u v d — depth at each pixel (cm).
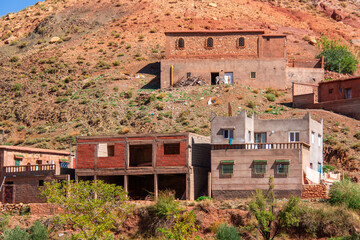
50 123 11044
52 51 15375
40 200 6844
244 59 11025
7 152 7281
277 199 6022
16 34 18300
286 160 6138
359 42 17100
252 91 10631
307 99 9919
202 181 6819
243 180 6259
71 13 18912
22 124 11262
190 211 5697
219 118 6606
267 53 11362
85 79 12912
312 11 19638
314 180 6272
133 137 6731
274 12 18475
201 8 17550
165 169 6556
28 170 7106
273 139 6862
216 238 5284
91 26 17538
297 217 5388
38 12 19475
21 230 5812
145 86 12006
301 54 14788
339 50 13350
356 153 8019
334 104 9575
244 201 6034
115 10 18312
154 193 6544
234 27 16375
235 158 6331
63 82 13000
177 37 11450
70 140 9988
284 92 10906
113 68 13650
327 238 5316
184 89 10819
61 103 11650
